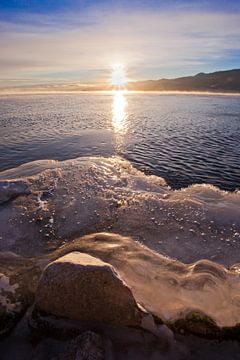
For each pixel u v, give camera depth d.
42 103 71.31
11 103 70.12
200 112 47.91
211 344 5.46
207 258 8.52
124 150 22.50
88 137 27.27
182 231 9.91
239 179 16.05
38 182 13.63
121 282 5.55
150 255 8.20
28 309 6.14
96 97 103.62
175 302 6.20
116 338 5.48
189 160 19.66
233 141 25.33
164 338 5.49
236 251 8.87
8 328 5.73
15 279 6.88
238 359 5.24
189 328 5.57
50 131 30.45
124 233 9.80
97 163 16.59
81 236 9.66
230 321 5.71
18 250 8.84
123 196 12.45
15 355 5.38
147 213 11.07
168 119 39.62
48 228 10.10
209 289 6.69
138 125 34.66
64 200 12.05
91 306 5.57
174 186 15.04
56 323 5.71
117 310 5.54
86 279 5.55
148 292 6.50
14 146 23.58
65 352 5.01
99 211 11.19
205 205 11.80
